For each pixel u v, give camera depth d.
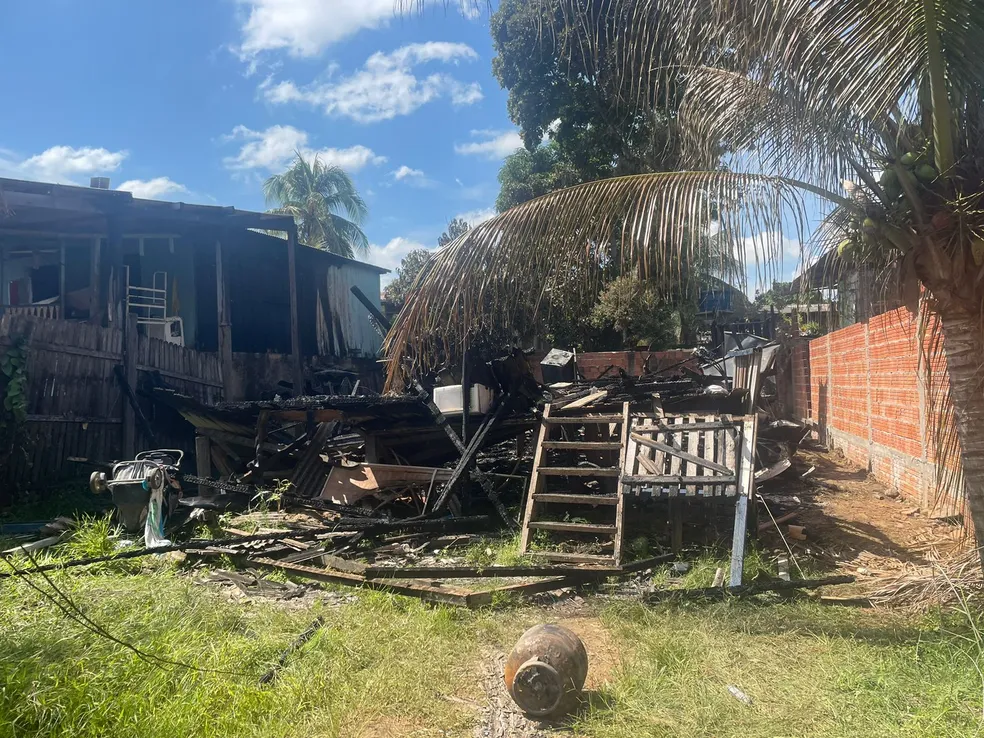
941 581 4.62
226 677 3.56
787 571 5.42
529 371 8.52
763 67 4.23
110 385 10.23
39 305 14.72
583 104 15.02
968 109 4.17
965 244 4.20
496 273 5.20
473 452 7.75
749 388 10.83
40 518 8.18
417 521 7.11
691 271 4.76
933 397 5.64
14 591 4.73
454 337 7.37
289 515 7.93
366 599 4.94
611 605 4.86
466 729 3.27
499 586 5.31
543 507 7.42
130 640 3.93
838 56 3.95
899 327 8.48
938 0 3.71
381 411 8.74
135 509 7.15
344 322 20.05
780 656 3.86
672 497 6.28
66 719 3.03
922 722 3.05
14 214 11.47
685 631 4.28
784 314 15.80
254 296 16.34
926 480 7.58
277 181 35.53
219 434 9.26
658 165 5.74
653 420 7.17
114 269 12.17
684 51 4.69
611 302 18.36
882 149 4.54
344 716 3.32
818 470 10.82
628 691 3.52
